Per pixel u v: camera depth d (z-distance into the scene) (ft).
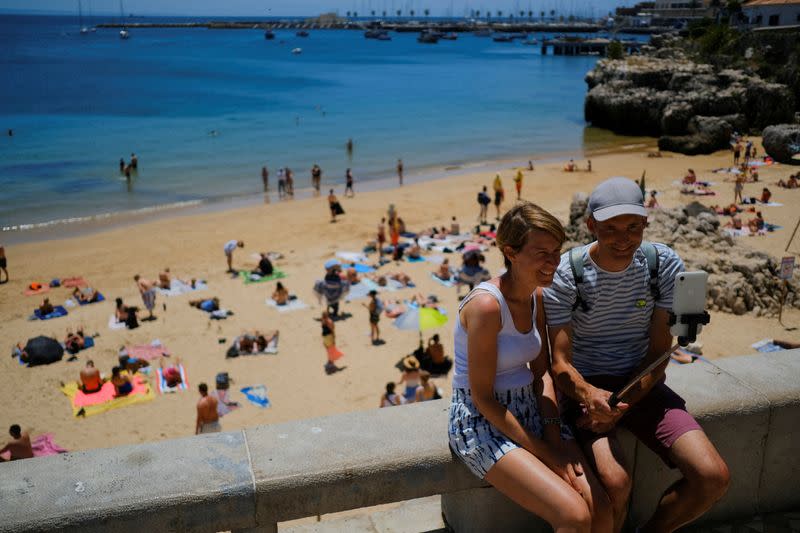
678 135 174.09
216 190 124.67
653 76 195.83
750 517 11.76
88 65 414.00
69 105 240.32
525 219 8.72
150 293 62.28
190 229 97.09
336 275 61.52
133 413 47.21
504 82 335.47
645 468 10.94
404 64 442.50
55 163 146.10
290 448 9.33
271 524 8.95
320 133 188.14
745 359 12.29
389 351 55.16
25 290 72.84
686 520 9.55
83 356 55.62
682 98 180.65
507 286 9.18
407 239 87.40
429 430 9.86
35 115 216.33
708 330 53.11
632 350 10.65
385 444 9.50
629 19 633.61
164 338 58.59
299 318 62.18
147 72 371.56
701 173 129.59
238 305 65.77
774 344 49.49
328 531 11.44
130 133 184.96
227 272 76.43
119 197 119.44
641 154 159.63
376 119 215.10
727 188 110.01
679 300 8.79
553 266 8.78
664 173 132.77
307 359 54.24
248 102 252.21
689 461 9.30
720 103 176.55
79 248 88.69
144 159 151.33
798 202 97.91
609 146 174.81
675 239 61.41
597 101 200.75
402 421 10.07
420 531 11.36
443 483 9.48
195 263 80.64
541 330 10.10
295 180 134.21
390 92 289.94
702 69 189.16
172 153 158.30
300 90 293.23
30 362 54.19
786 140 135.13
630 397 9.70
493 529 10.20
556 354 9.96
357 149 166.20
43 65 410.52
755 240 78.54
